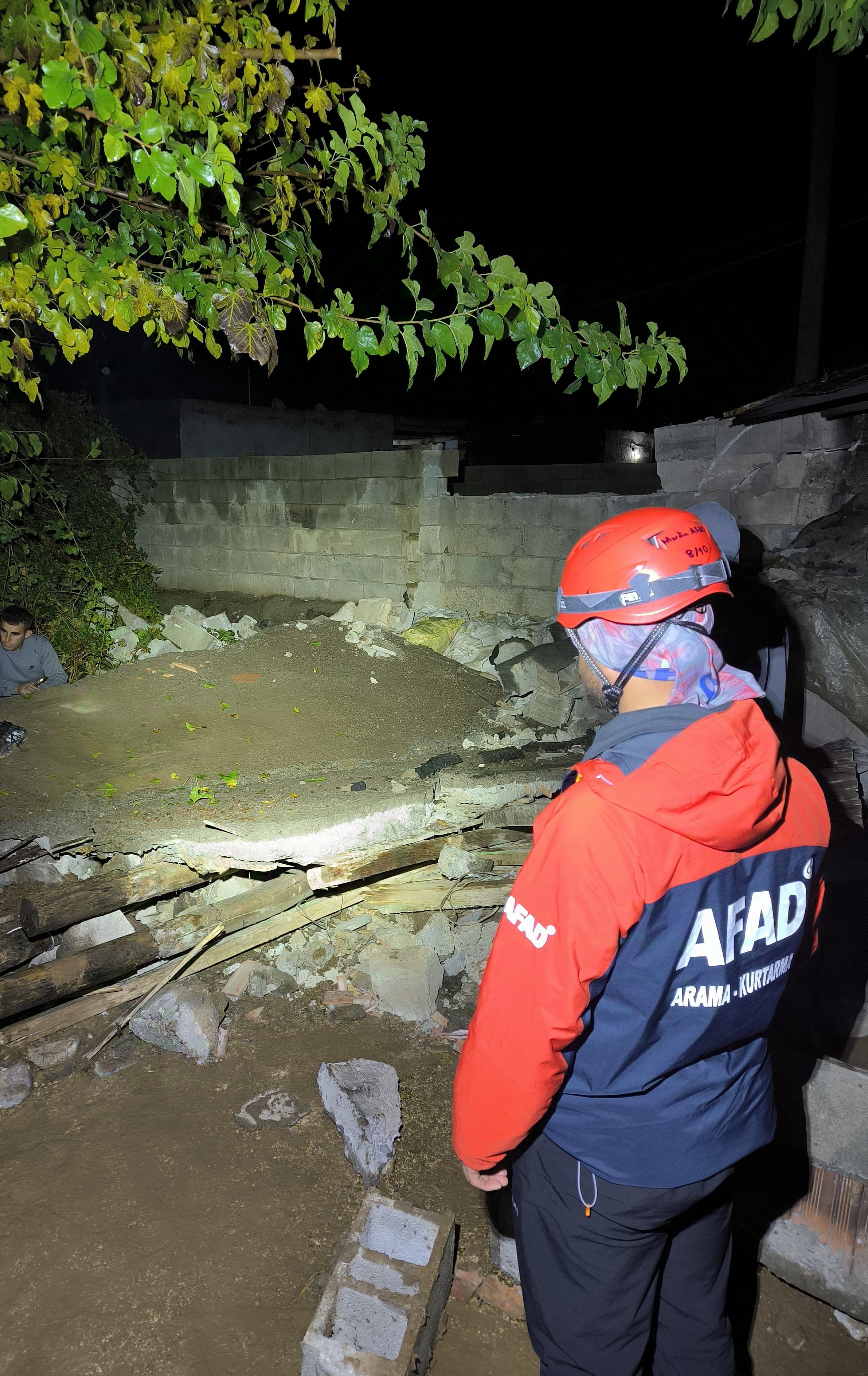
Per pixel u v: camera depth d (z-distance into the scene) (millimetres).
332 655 5797
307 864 3471
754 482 5664
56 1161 2562
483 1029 1251
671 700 1312
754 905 1294
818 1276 2121
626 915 1158
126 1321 2061
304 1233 2316
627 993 1234
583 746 4656
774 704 3502
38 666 5242
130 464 8961
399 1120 2678
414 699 5289
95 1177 2500
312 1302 2113
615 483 12367
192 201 2117
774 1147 2186
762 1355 2008
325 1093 2768
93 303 2430
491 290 2529
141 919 3521
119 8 2148
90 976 3059
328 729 4785
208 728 4699
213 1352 1988
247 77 2246
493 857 3775
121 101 2061
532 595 6336
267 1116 2748
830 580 4789
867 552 4898
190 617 7383
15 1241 2277
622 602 1303
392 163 2561
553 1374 1407
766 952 1332
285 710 5000
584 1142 1317
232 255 2561
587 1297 1364
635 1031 1244
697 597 1305
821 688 4531
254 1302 2113
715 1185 1352
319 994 3385
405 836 3729
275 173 2578
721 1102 1339
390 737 4762
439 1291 2049
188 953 3303
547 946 1183
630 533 1319
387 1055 3070
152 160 2039
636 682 1339
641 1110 1296
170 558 9203
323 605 7781
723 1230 1497
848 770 3996
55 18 1857
